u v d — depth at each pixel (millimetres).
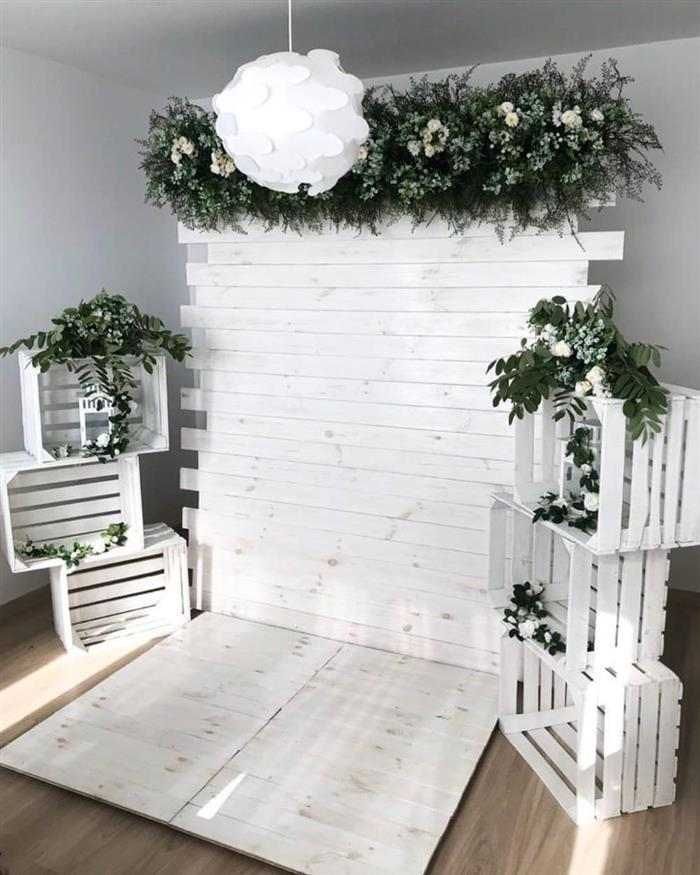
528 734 2941
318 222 3275
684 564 4012
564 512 2574
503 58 3865
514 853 2375
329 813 2529
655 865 2316
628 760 2492
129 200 4609
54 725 3020
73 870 2324
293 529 3691
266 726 3004
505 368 2590
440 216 3121
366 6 3121
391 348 3330
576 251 2969
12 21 3336
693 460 2367
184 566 3809
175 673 3381
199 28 3412
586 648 2516
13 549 3391
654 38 3598
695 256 3799
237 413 3715
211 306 3664
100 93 4324
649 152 3783
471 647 3408
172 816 2521
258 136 1826
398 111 3014
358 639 3637
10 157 3836
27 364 3354
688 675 3328
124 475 3670
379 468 3451
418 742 2896
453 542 3363
